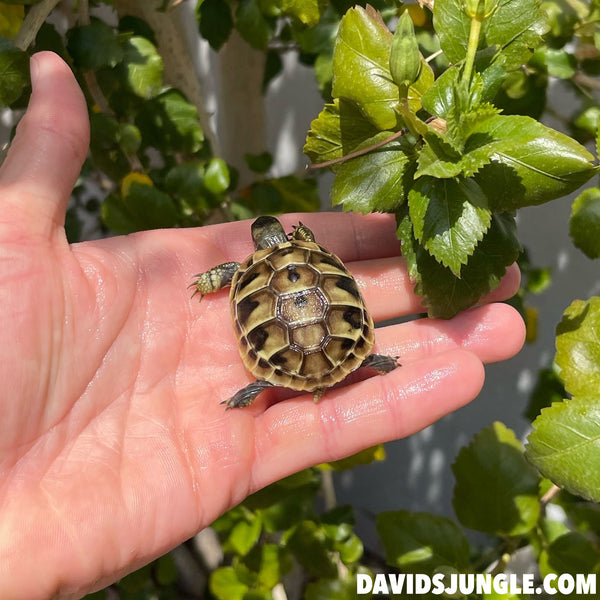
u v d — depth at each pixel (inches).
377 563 13.3
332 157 5.9
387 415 6.6
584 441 5.4
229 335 7.2
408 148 5.6
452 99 5.0
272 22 7.1
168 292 7.1
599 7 6.6
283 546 8.7
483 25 5.3
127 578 8.6
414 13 7.2
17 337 5.7
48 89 6.3
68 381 6.1
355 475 13.7
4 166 6.3
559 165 5.1
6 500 5.6
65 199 6.5
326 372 6.7
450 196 5.2
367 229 8.0
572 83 7.7
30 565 5.3
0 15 7.0
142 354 6.7
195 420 6.6
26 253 5.9
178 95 7.7
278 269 7.2
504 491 7.1
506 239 5.8
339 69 5.6
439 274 5.8
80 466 5.9
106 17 10.1
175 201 8.1
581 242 6.8
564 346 6.0
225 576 8.7
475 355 6.6
